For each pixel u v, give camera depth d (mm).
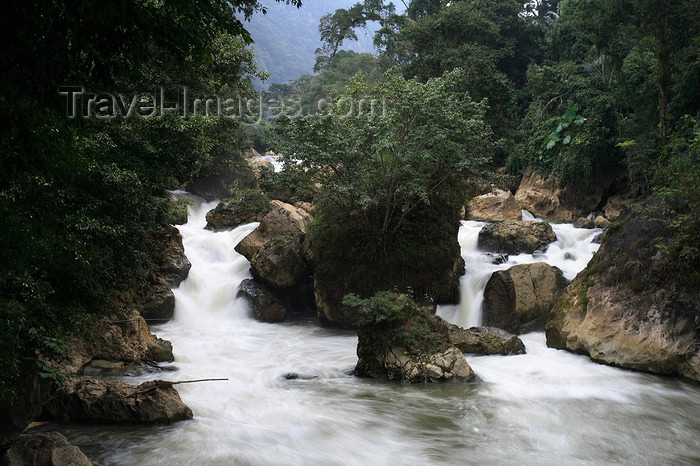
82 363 12125
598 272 15297
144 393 9969
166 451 8617
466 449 9141
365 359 13422
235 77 16500
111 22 5859
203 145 15625
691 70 21703
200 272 22812
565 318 15320
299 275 21016
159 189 14688
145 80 13523
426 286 18875
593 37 26109
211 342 16703
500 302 17562
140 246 13641
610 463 8719
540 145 33531
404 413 10703
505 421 10352
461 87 28344
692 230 13422
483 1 43875
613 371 13391
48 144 6137
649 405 11227
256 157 48344
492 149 21359
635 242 14766
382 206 19094
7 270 6527
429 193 19203
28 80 5395
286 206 23516
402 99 18141
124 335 13461
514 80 44656
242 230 26594
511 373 13242
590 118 30484
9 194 6523
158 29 6047
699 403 11359
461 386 12445
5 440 7723
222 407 10766
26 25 5273
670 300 13273
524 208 31922
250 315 20625
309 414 10523
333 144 17719
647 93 25719
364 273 18844
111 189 11594
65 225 7363
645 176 25344
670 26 21344
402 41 36594
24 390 8109
